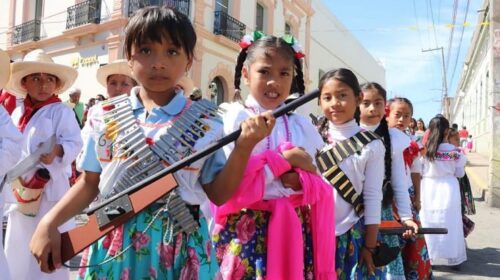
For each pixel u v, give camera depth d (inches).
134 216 63.1
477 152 1069.8
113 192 65.9
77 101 340.8
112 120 68.4
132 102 71.7
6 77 130.0
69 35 650.8
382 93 132.6
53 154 132.7
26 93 148.3
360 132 111.8
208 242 70.9
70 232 64.6
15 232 132.6
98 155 68.5
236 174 67.9
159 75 69.0
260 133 65.7
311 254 91.4
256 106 90.7
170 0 587.5
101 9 622.2
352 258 108.6
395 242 123.0
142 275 65.9
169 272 65.9
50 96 141.7
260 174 83.1
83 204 70.1
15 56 760.3
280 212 84.8
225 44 663.1
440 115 229.9
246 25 720.3
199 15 617.0
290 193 86.4
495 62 377.1
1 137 107.2
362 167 108.9
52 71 141.1
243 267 85.0
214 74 651.5
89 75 636.7
